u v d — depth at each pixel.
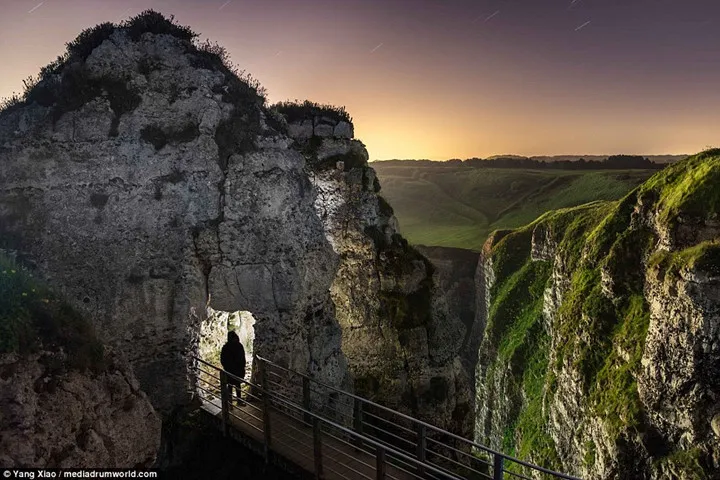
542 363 51.38
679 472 21.16
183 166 12.01
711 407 20.64
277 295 12.98
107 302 10.79
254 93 14.35
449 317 24.89
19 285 7.13
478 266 85.94
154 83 12.16
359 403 11.20
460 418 23.91
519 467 40.66
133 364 10.95
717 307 20.98
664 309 24.03
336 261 15.41
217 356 15.47
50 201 10.76
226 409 10.81
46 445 5.73
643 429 24.09
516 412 53.12
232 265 12.32
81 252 10.77
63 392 6.25
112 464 6.59
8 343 6.01
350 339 21.70
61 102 11.28
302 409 9.25
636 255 32.16
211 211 12.22
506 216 135.25
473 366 78.56
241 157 12.75
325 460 9.98
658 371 23.75
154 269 11.37
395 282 22.78
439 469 7.72
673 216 26.25
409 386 22.64
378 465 8.35
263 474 10.05
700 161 28.88
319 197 20.70
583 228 52.31
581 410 32.44
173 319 11.41
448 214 150.12
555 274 53.00
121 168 11.37
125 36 12.21
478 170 182.62
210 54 13.88
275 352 12.81
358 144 22.53
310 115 21.70
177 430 10.94
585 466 29.17
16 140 10.80
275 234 13.01
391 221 23.83
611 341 31.78
